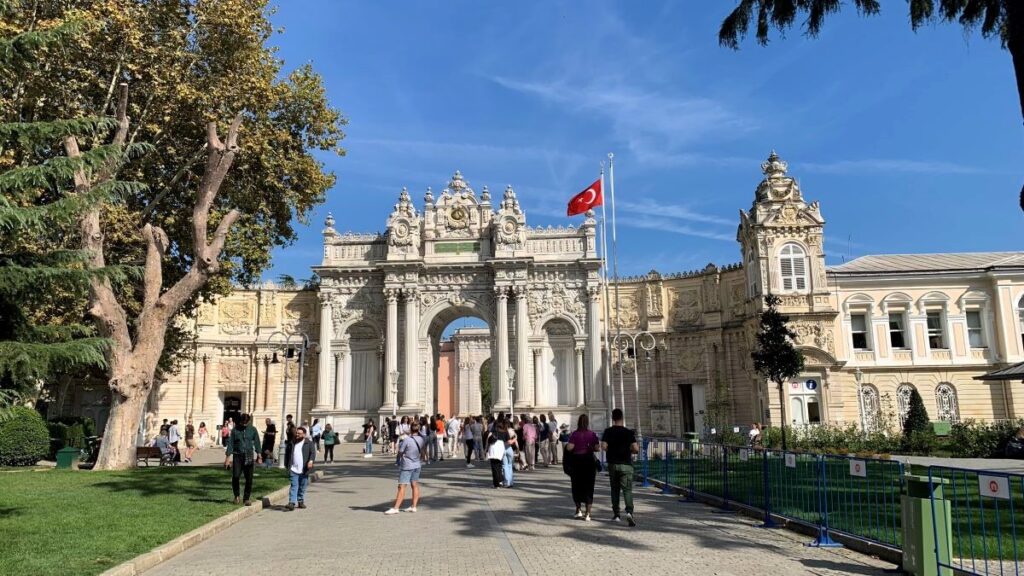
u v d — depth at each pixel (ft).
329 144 118.11
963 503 57.82
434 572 36.11
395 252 182.09
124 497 62.34
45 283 47.88
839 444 121.80
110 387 88.33
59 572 34.96
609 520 53.06
